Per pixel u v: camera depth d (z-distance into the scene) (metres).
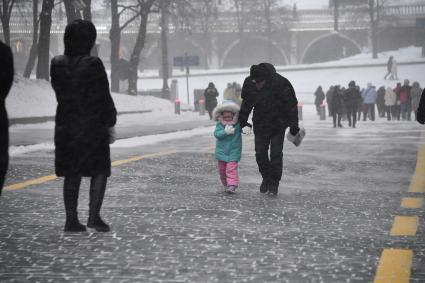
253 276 11.45
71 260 12.49
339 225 15.98
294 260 12.55
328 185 23.25
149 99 91.50
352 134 54.56
